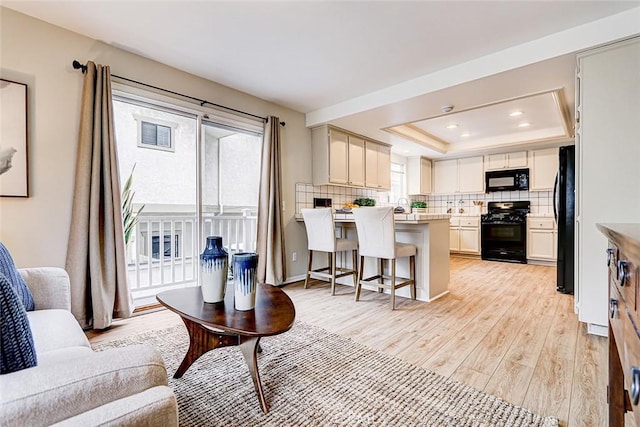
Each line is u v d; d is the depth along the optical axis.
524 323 2.53
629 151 2.09
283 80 3.21
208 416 1.39
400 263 3.46
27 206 2.16
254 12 2.10
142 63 2.72
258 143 3.97
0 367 0.61
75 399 0.61
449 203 6.77
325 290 3.63
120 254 2.45
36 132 2.18
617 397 1.05
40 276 1.57
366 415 1.39
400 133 4.73
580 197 2.26
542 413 1.40
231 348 2.09
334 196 4.79
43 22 2.21
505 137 5.35
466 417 1.37
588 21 2.19
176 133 4.27
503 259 5.59
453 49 2.59
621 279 0.74
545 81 2.79
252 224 4.41
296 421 1.36
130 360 0.70
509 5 2.02
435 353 2.00
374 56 2.70
